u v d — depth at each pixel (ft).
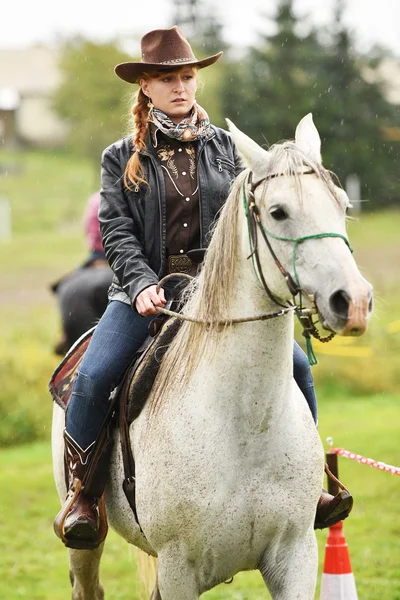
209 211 23.17
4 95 360.48
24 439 70.59
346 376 80.59
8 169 276.62
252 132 183.32
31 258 169.07
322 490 24.27
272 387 20.38
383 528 43.62
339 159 183.73
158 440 21.44
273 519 20.83
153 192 23.15
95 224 54.39
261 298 19.98
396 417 67.77
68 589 38.63
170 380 21.84
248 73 189.26
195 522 20.80
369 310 17.67
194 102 23.49
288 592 21.04
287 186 18.78
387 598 34.30
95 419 23.49
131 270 22.61
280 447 20.72
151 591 26.94
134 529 23.79
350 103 187.11
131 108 23.97
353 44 200.44
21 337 86.53
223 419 20.66
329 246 18.10
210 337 20.95
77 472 23.76
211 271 20.83
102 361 23.29
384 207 187.42
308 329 18.69
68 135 284.00
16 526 47.52
